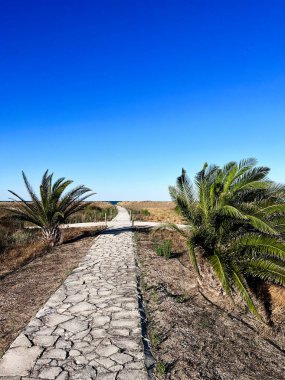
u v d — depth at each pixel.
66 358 4.59
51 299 7.09
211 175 7.86
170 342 5.38
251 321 6.88
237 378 4.59
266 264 6.96
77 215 29.64
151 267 10.49
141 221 27.92
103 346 4.95
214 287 7.70
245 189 7.18
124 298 7.17
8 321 6.05
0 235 15.95
